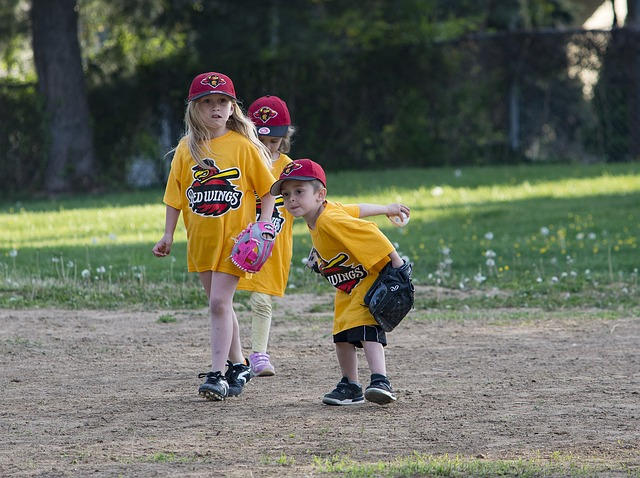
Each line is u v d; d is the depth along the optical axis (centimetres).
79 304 2845
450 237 4134
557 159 7531
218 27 7006
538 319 2631
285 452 1377
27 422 1570
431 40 7250
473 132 7375
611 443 1418
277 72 7238
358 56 7281
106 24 7712
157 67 7200
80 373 1981
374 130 7375
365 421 1563
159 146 7281
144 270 3316
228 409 1659
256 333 1945
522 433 1480
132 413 1630
